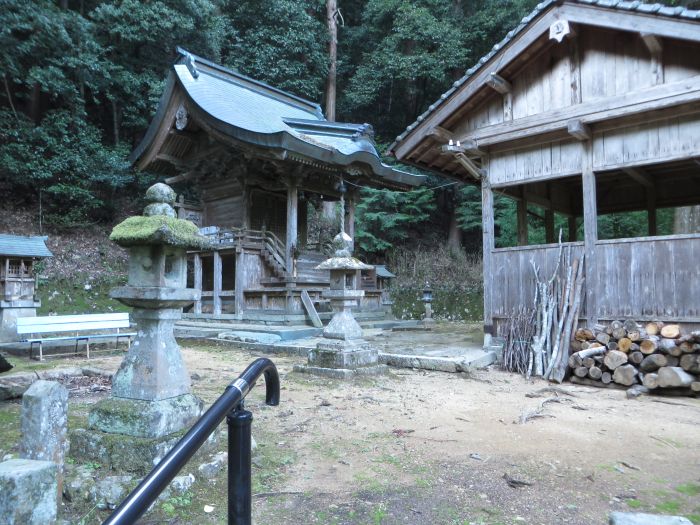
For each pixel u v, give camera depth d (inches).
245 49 920.3
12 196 727.7
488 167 357.1
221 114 529.7
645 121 289.3
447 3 904.3
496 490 126.2
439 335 489.7
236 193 633.6
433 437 172.1
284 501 119.2
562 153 323.0
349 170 563.8
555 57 319.6
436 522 109.0
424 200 863.1
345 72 1056.2
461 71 914.1
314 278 570.9
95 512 110.0
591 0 276.8
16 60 665.6
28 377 257.6
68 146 728.3
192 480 125.2
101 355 366.3
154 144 624.4
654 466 144.5
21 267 406.9
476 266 840.9
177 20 749.9
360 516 111.6
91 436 135.3
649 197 442.9
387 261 895.7
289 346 378.9
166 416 134.1
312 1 1008.2
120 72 763.4
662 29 257.4
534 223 794.8
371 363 296.2
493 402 226.4
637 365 254.8
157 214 145.3
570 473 138.2
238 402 65.8
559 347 286.0
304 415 199.6
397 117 1042.7
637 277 282.7
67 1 765.3
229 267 639.1
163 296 135.0
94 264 694.5
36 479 71.9
